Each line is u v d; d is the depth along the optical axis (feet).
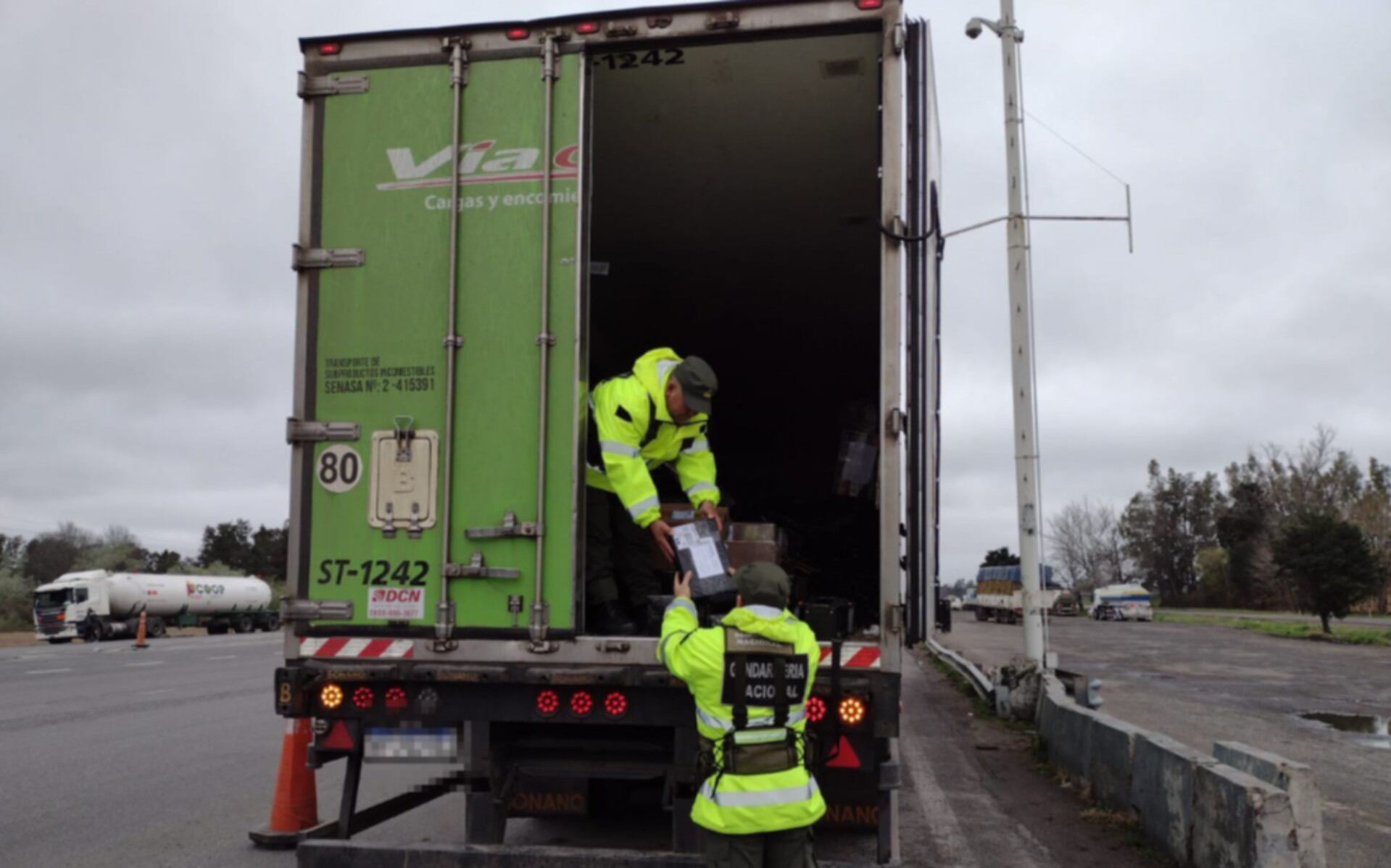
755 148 25.82
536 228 16.65
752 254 30.86
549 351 16.44
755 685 13.43
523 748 16.69
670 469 21.85
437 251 16.84
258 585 175.94
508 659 15.93
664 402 17.16
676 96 23.66
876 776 15.62
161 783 28.32
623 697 15.79
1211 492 318.24
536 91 16.84
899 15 16.55
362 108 17.22
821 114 24.31
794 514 35.17
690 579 15.30
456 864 15.75
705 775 13.51
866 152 25.89
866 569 28.89
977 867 20.42
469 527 16.28
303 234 17.19
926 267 19.10
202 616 162.30
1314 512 137.59
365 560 16.49
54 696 52.03
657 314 34.12
